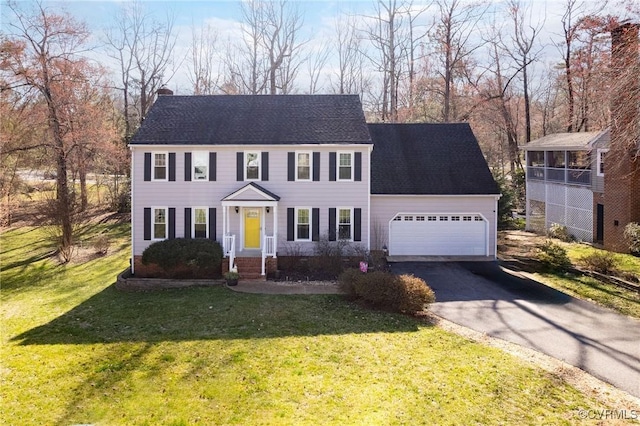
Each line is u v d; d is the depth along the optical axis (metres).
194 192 22.02
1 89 29.41
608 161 22.97
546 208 30.09
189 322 14.68
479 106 40.22
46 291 20.41
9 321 15.93
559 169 28.30
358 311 15.47
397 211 23.64
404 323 14.22
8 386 10.22
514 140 41.31
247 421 8.49
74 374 10.82
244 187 21.50
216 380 10.28
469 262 22.50
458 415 8.60
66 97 31.66
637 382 9.98
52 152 31.92
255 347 12.26
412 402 9.09
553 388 9.70
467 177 24.31
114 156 36.78
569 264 20.19
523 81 43.28
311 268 21.31
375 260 21.77
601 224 24.70
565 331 13.24
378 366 10.89
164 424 8.44
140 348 12.47
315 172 22.17
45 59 30.34
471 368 10.70
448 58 38.84
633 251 20.91
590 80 25.09
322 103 24.80
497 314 14.94
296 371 10.66
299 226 22.33
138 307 16.80
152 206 21.97
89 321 15.39
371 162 25.09
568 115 37.66
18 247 30.30
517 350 11.90
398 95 45.59
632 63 15.13
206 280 19.81
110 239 31.28
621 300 15.89
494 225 23.67
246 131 22.67
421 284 15.35
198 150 22.02
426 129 27.23
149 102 48.28
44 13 30.41
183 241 21.22
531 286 18.23
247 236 22.25
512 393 9.46
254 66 47.44
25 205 39.56
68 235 26.70
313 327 13.88
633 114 15.97
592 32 26.91
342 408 8.91
